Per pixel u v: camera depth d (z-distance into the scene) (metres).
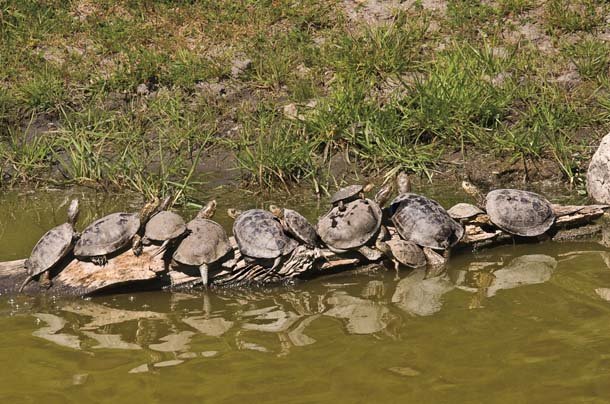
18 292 8.91
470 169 12.61
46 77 15.01
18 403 6.62
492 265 9.61
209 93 14.71
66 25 16.72
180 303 8.80
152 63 15.31
